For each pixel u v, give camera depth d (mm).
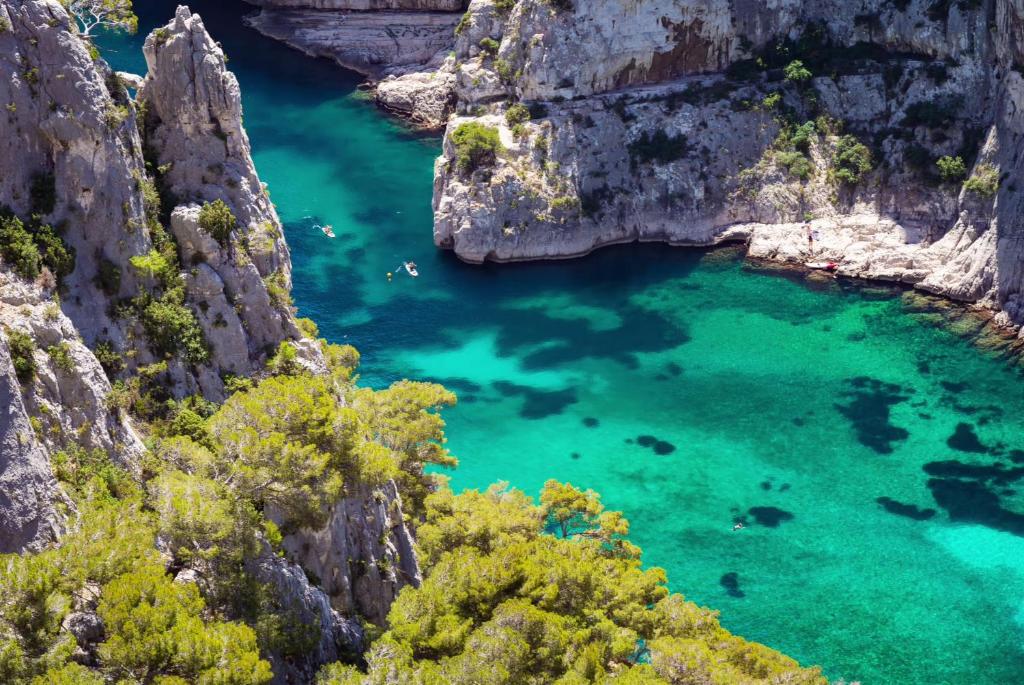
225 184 93812
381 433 101625
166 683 56906
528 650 72188
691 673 74688
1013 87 174125
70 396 72312
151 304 84625
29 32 78938
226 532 69938
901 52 191625
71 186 80500
